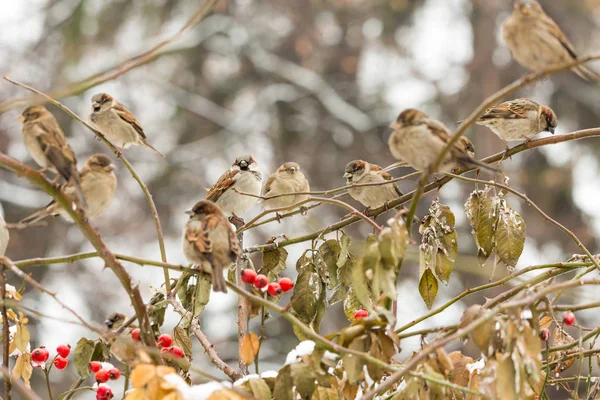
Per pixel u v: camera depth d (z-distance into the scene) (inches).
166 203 863.1
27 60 874.1
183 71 893.2
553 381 251.4
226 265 210.8
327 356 212.8
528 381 194.9
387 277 197.2
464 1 926.4
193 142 877.8
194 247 209.5
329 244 254.7
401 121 227.1
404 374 192.2
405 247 197.9
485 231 247.4
